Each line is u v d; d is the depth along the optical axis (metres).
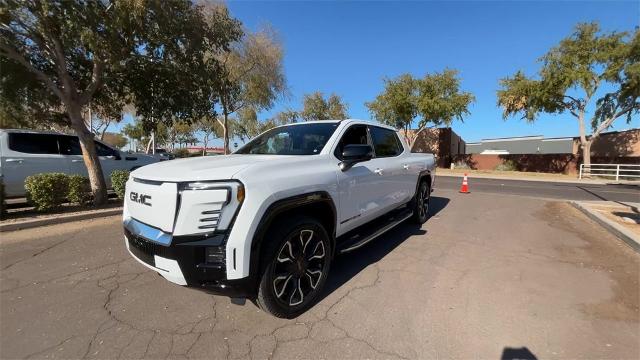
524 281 3.96
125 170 9.05
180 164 3.16
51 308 3.32
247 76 23.14
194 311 3.28
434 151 41.22
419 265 4.46
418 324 3.06
